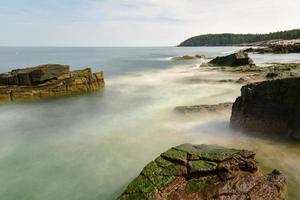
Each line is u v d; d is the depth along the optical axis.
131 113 22.89
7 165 13.91
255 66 48.25
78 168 13.38
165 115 21.34
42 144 16.75
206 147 11.00
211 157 9.89
